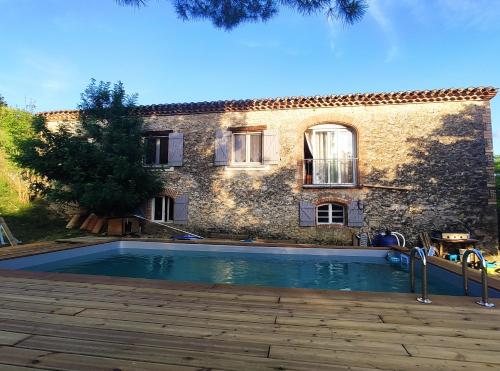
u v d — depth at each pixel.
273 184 10.99
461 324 2.66
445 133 10.01
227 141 11.42
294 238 10.66
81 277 4.16
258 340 2.29
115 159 9.90
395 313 2.90
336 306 3.07
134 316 2.76
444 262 5.75
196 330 2.46
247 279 6.04
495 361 2.03
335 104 10.71
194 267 7.00
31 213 11.67
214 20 5.16
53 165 10.13
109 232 10.61
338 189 10.52
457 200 9.75
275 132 11.12
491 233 9.46
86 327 2.50
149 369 1.86
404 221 10.02
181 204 11.51
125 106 11.30
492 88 9.55
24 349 2.10
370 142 10.47
